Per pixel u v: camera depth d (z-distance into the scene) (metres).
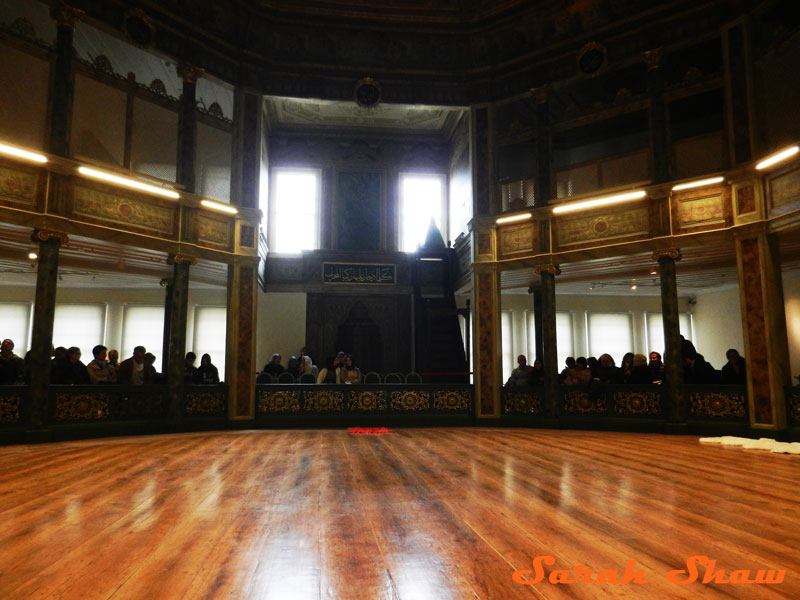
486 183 15.62
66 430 11.23
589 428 13.70
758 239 11.80
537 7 14.54
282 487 6.06
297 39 15.39
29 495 5.66
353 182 20.05
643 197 13.32
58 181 11.48
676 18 13.19
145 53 13.41
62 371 11.65
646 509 5.04
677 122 13.45
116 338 19.73
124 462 8.05
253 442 10.82
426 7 15.23
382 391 14.80
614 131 14.41
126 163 12.69
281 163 19.81
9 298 19.50
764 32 12.06
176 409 13.01
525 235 14.88
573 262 14.26
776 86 11.69
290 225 19.72
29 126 11.20
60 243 11.48
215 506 5.13
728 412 12.16
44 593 3.06
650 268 15.69
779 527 4.43
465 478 6.64
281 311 18.98
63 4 11.50
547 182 14.73
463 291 18.72
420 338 17.94
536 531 4.31
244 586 3.18
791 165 11.12
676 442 10.91
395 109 18.98
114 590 3.10
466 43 15.73
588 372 14.33
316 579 3.29
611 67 14.02
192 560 3.62
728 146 12.46
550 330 14.34
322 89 15.77
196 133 14.09
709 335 20.73
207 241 13.88
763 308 11.65
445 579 3.29
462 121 18.11
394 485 6.18
